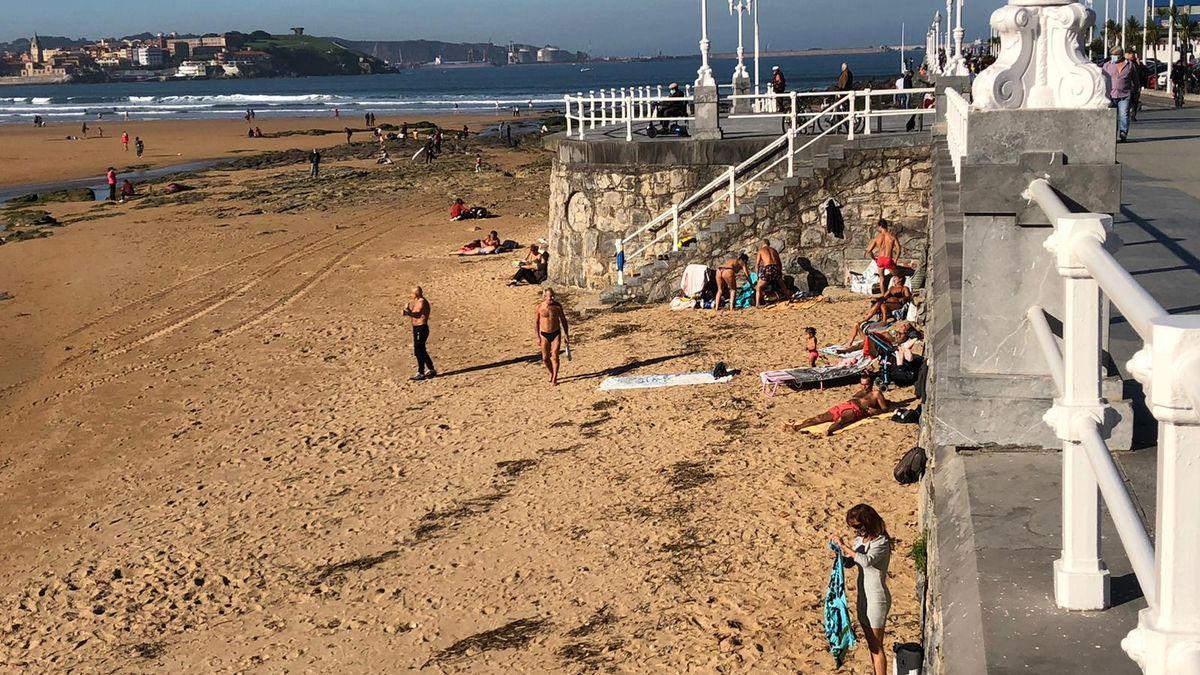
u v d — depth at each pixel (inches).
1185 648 82.6
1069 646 140.0
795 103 895.7
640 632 383.6
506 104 6323.8
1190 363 75.2
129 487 621.3
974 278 214.7
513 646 387.2
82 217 1919.3
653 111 1304.1
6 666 423.8
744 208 869.8
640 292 914.7
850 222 856.9
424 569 462.6
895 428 546.9
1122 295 100.1
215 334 989.8
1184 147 693.9
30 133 4453.7
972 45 2190.0
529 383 733.9
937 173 559.5
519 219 1640.0
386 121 4904.0
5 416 785.6
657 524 470.3
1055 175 202.1
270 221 1742.1
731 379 669.3
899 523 433.4
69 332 1036.5
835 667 343.3
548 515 499.2
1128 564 162.4
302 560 490.6
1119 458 203.3
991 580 160.6
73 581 498.6
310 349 907.4
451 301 1048.8
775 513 464.1
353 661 393.7
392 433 661.3
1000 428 214.1
